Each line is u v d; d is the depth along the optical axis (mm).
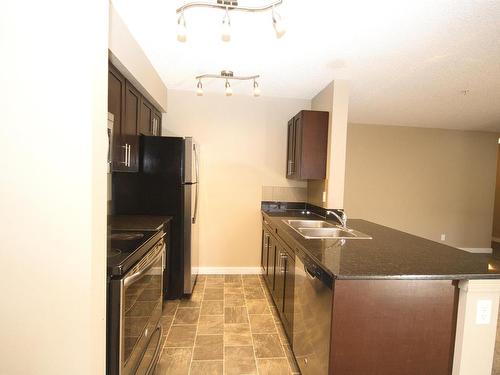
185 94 3424
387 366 1273
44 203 901
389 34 1933
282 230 2334
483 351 1304
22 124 882
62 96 886
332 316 1243
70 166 900
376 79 2795
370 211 5059
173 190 2811
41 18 871
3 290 909
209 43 2152
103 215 1013
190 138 2820
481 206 5309
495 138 5285
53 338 927
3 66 871
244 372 1816
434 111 3980
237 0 1594
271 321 2447
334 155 2822
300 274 1747
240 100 3496
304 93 3328
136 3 1657
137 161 2477
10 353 922
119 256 1290
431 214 5188
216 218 3543
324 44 2104
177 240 2828
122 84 2084
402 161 5090
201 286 3188
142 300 1484
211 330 2297
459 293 1312
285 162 3576
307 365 1556
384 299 1261
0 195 890
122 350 1185
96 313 969
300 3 1593
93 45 898
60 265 916
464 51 2158
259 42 2104
